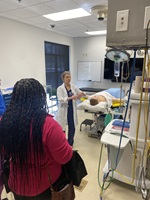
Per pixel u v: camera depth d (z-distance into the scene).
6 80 3.62
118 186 1.87
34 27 4.17
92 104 2.75
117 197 1.72
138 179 1.47
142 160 1.42
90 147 2.81
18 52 3.82
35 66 4.39
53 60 5.27
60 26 4.17
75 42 5.99
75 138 3.19
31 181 0.86
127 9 0.82
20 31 3.79
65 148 0.81
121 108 2.40
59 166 0.93
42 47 4.55
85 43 5.81
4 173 0.98
